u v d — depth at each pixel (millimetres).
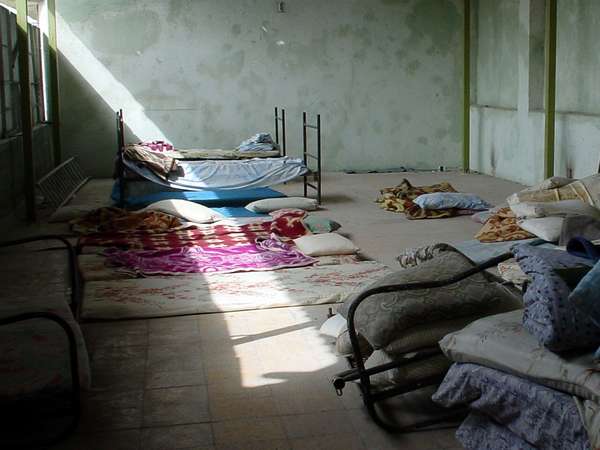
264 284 5633
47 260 6508
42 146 10781
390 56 12477
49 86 11570
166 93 11945
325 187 10859
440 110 12727
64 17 11547
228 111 12148
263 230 7438
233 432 3371
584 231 5336
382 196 9430
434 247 3977
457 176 11898
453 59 12641
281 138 12328
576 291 2674
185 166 9336
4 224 8156
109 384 3902
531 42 10594
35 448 3244
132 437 3334
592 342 2729
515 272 5289
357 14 12297
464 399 3068
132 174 9172
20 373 3350
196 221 7832
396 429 3330
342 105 12461
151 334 4645
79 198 10008
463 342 3088
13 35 9891
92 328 4762
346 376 3453
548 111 9758
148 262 6227
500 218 7281
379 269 6043
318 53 12273
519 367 2818
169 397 3736
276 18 12078
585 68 9680
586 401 2592
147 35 11773
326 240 6621
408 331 3414
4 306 4188
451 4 12508
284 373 4012
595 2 9383
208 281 5723
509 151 11344
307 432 3357
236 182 9320
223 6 11906
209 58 11977
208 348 4402
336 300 5250
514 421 2883
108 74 11766
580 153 9609
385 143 12672
